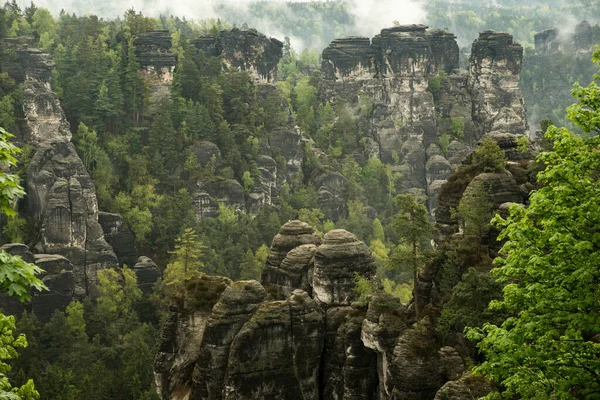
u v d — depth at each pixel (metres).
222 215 182.38
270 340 63.12
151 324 138.50
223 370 63.53
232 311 64.44
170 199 179.88
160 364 68.69
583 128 30.00
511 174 73.25
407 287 156.62
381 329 58.62
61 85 197.75
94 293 155.12
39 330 129.00
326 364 66.25
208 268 154.38
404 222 63.44
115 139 192.38
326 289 68.88
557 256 29.73
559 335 29.53
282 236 81.00
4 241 151.00
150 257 170.25
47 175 156.50
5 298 137.00
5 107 170.50
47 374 109.88
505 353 30.06
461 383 46.97
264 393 62.50
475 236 66.38
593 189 29.48
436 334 56.72
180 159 194.38
